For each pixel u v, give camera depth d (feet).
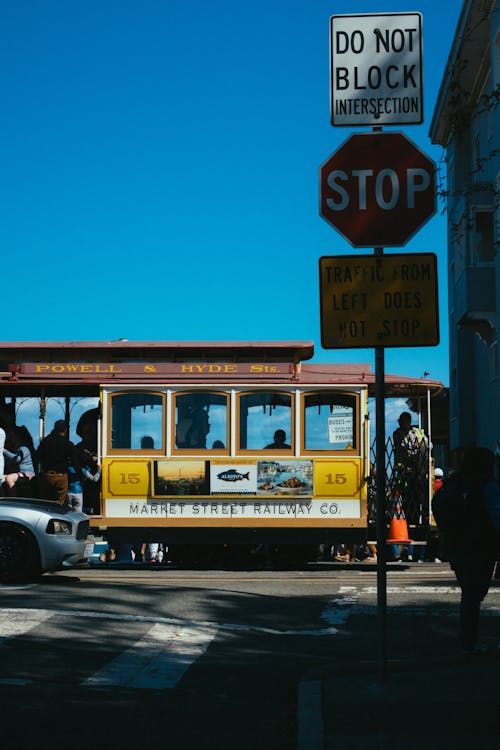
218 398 62.69
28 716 23.67
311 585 50.67
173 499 62.08
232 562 63.41
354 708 23.66
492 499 31.27
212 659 32.40
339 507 61.82
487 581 31.81
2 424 63.62
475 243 103.76
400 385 64.44
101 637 35.55
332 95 25.46
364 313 24.93
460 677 27.14
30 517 51.52
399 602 44.80
